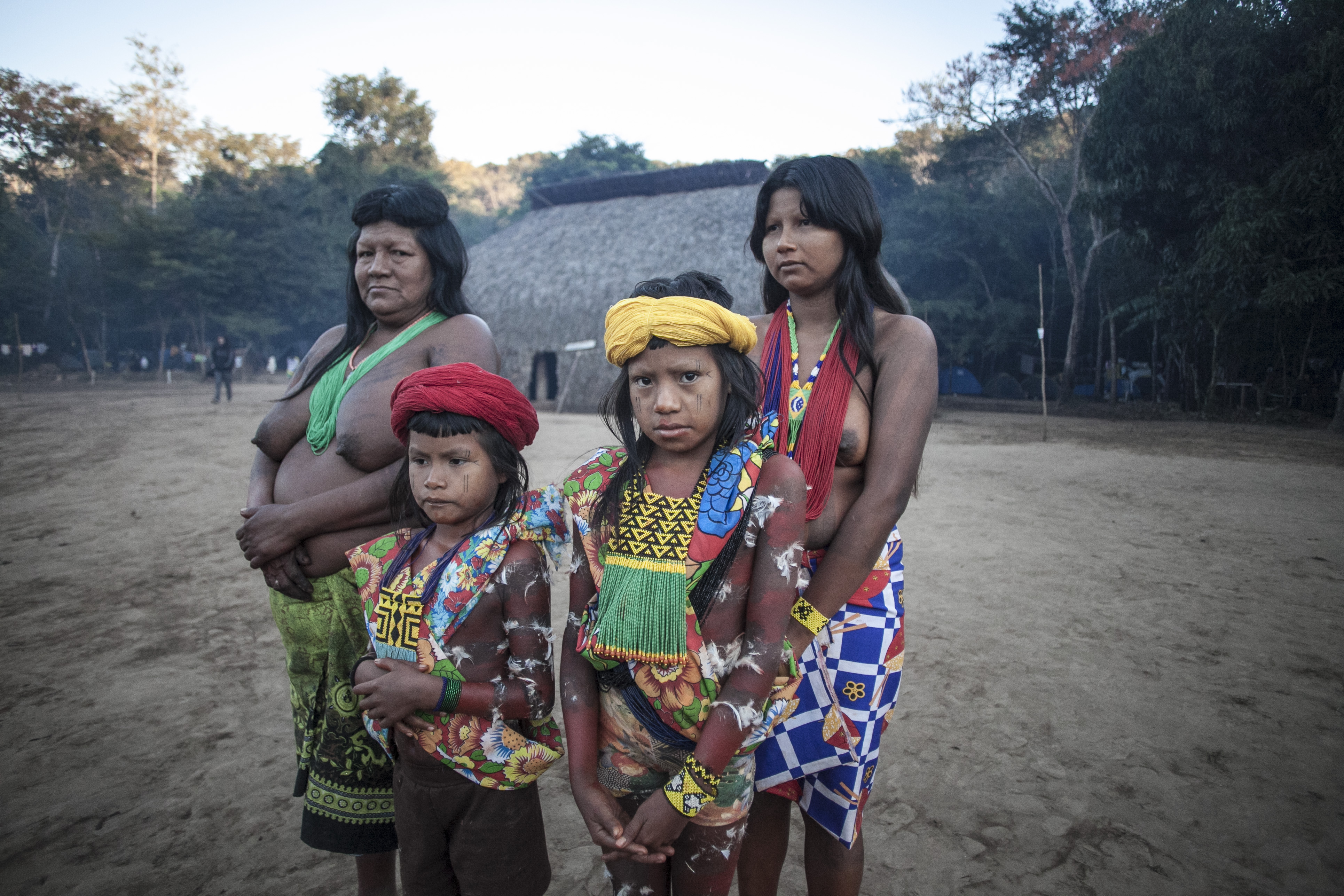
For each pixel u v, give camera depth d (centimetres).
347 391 220
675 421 152
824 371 185
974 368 3578
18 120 4162
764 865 200
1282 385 1973
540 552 178
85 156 4403
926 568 584
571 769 159
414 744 174
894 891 236
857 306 184
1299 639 432
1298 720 339
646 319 148
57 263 4125
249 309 4197
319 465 222
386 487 206
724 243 2381
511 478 182
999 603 502
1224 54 1609
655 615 151
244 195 4400
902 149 3906
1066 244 2570
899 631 189
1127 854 251
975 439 1501
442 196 233
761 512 156
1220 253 1636
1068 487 930
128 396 2459
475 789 176
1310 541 653
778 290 216
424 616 175
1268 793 284
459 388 169
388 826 208
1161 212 1841
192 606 509
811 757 181
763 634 153
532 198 3141
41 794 293
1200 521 732
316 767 207
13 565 602
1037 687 376
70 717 355
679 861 166
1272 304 1584
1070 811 275
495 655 178
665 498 159
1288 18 1584
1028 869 245
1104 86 1816
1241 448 1314
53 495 858
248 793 295
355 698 204
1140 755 312
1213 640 433
